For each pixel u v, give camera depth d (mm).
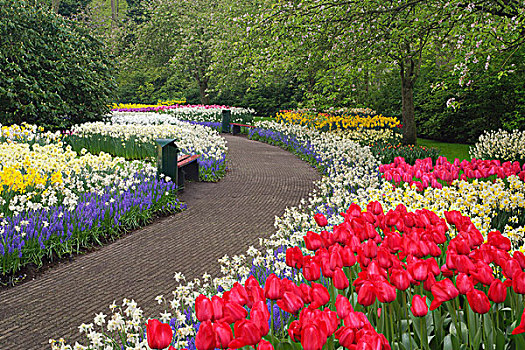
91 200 6469
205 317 1922
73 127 12805
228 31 26828
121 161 8016
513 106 16594
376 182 7156
